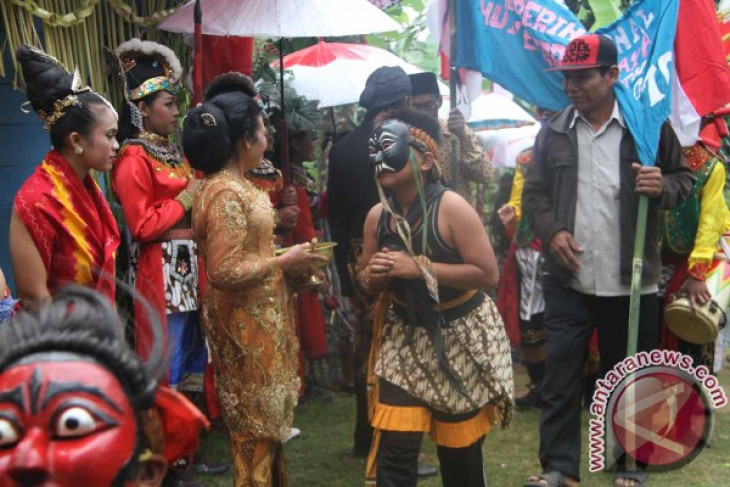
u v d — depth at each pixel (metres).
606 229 4.16
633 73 4.16
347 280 4.70
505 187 7.49
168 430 1.36
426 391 3.29
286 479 3.65
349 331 6.00
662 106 4.05
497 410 3.47
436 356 3.30
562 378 4.18
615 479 4.34
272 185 4.79
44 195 3.24
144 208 3.92
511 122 7.04
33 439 1.08
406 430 3.29
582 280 4.18
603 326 4.33
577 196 4.20
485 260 3.32
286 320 3.45
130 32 4.62
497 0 4.91
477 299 3.40
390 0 5.75
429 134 3.44
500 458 4.74
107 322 1.17
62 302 1.18
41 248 3.23
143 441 1.18
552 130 4.29
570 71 4.12
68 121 3.27
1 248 4.62
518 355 7.05
